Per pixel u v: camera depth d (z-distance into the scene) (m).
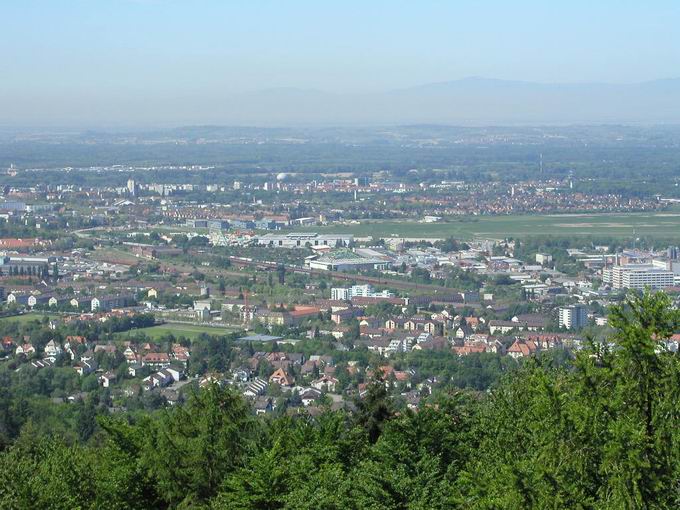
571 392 125.69
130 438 169.25
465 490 139.25
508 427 147.38
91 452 180.00
